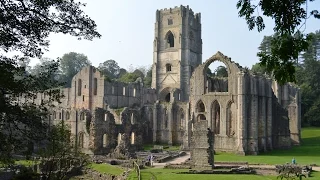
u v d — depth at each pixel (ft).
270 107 268.21
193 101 271.08
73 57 629.92
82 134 256.32
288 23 43.21
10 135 65.05
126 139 228.43
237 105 248.93
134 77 488.02
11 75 61.16
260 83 259.60
